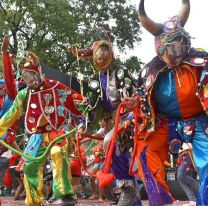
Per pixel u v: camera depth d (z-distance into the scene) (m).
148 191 3.60
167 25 3.69
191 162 7.01
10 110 5.46
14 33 21.19
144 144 3.81
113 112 4.68
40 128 5.45
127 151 4.29
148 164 3.72
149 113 3.79
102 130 5.07
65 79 11.02
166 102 3.75
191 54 3.68
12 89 5.65
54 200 8.77
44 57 21.80
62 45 22.30
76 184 8.27
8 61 5.58
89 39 21.80
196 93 3.60
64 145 5.31
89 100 4.72
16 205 8.12
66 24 20.98
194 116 3.74
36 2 20.70
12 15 20.64
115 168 4.33
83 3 23.81
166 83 3.72
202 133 3.67
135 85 4.52
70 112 5.56
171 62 3.65
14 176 11.78
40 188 5.46
